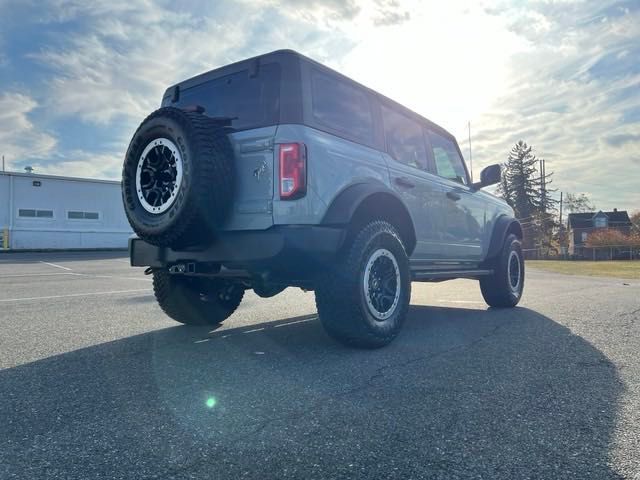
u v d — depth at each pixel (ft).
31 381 9.86
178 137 11.26
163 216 11.39
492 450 6.66
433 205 16.70
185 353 12.26
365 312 12.34
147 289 29.14
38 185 99.30
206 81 13.83
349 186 12.42
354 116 13.80
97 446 6.79
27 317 18.12
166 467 6.18
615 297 24.97
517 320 17.51
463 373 10.41
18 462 6.33
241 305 21.62
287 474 6.01
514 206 231.09
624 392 9.12
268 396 8.88
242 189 11.66
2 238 95.20
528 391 9.19
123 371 10.57
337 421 7.68
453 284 36.32
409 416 7.89
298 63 12.17
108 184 108.58
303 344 13.37
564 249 204.03
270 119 11.96
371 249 12.59
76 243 104.01
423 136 17.62
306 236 10.96
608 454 6.55
